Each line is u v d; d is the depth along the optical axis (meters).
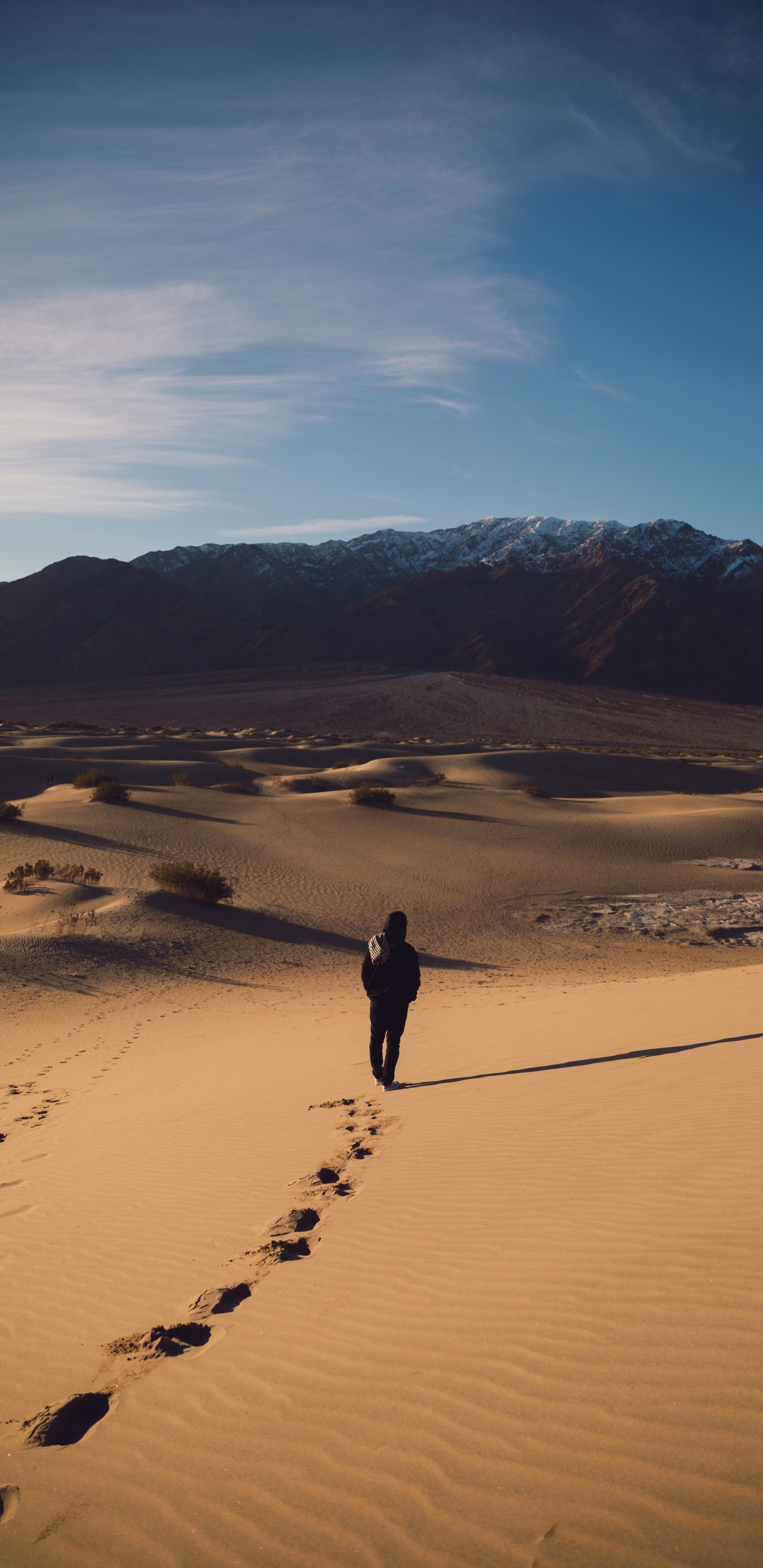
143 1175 5.92
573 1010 11.61
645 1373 2.73
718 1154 4.62
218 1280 3.99
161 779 52.53
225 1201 5.14
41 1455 2.77
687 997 11.34
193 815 35.19
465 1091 7.27
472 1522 2.22
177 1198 5.32
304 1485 2.47
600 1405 2.61
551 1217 4.14
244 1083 9.09
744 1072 6.35
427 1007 14.07
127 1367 3.29
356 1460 2.54
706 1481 2.21
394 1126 6.42
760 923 23.11
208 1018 13.99
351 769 62.31
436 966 18.67
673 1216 3.92
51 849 26.58
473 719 153.25
